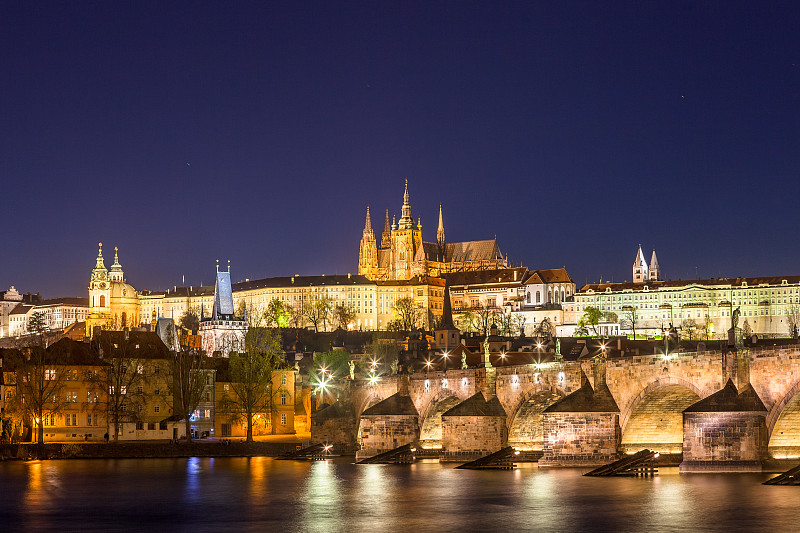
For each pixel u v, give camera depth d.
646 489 161.88
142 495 177.50
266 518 153.62
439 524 144.88
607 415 183.25
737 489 155.12
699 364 169.88
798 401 159.38
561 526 140.00
